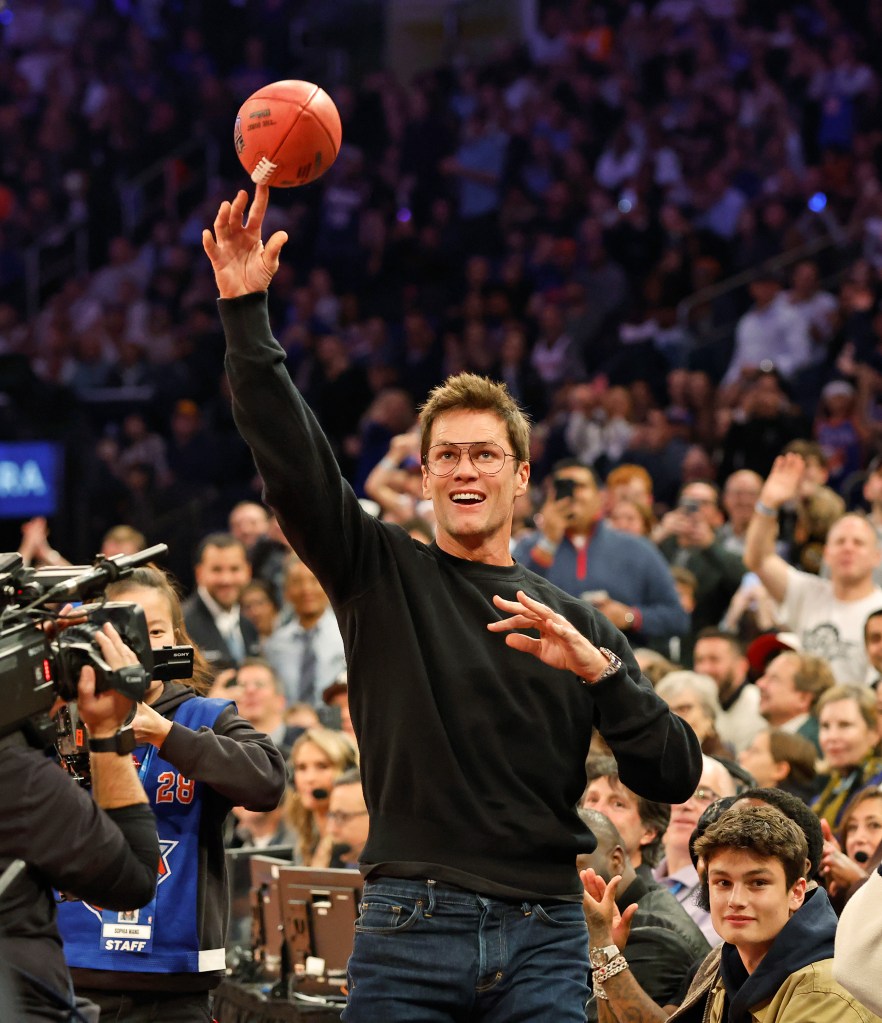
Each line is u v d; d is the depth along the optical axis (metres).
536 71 27.95
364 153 28.55
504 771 4.43
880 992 4.15
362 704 4.54
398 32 31.59
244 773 5.09
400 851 4.40
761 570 11.09
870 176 22.48
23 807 3.90
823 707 8.43
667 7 28.36
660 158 24.86
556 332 22.22
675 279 22.11
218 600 12.59
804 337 19.67
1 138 30.22
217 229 4.44
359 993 4.35
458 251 25.77
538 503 16.89
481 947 4.33
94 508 18.89
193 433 21.67
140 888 4.09
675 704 8.49
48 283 28.31
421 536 11.27
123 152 29.48
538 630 4.58
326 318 24.77
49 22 32.59
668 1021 5.36
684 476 17.16
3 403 18.12
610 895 5.55
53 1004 4.00
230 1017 7.42
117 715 4.06
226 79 31.55
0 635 3.86
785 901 4.95
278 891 7.16
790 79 25.14
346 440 21.78
